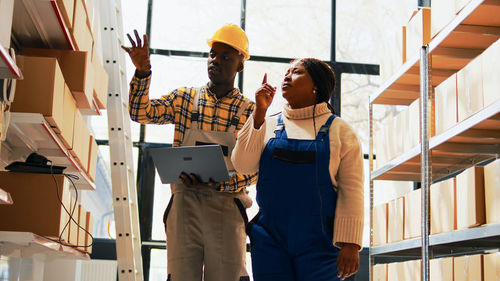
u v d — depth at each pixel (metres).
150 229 4.21
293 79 1.90
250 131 1.82
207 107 2.54
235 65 2.58
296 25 4.63
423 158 2.90
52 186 2.15
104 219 4.34
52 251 2.31
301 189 1.73
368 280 4.34
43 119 1.89
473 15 2.56
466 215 2.54
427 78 2.94
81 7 2.40
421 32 3.15
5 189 2.13
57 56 2.31
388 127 3.57
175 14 4.57
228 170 2.47
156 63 4.49
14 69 1.49
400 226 3.29
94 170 2.95
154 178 4.28
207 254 2.41
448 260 2.77
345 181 1.77
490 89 2.36
